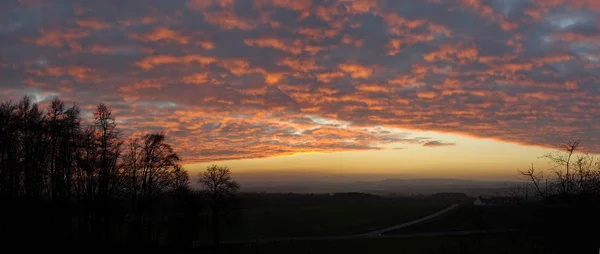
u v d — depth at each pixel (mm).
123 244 52031
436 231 82875
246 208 127062
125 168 49719
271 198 168875
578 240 24328
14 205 40188
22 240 40031
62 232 45031
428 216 103312
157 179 51625
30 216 41312
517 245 27984
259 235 83625
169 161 52469
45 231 42906
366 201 167750
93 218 48062
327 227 92438
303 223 96312
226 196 67062
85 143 45656
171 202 57406
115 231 53000
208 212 70000
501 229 39062
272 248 62875
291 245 66250
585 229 24047
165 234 65875
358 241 70125
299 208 125625
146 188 51125
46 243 42656
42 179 43344
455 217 93000
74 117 44281
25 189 41844
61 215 45125
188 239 62656
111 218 49281
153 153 51781
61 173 44812
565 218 24672
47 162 43594
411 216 104750
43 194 43562
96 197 47625
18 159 41031
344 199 170500
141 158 51250
